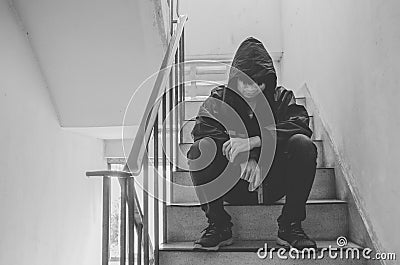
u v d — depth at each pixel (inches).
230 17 140.3
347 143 76.6
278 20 139.4
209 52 138.3
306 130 67.4
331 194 83.6
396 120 54.1
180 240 75.9
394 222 55.1
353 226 71.7
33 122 71.1
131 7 66.1
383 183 59.1
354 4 71.4
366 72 65.9
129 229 47.8
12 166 63.5
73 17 66.7
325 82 91.8
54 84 76.4
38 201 72.8
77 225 93.9
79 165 95.4
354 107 72.3
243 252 66.1
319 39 96.2
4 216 61.0
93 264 104.6
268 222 75.0
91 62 73.4
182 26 92.5
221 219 68.0
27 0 63.9
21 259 66.2
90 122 83.0
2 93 61.1
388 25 56.4
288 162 65.3
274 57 139.7
